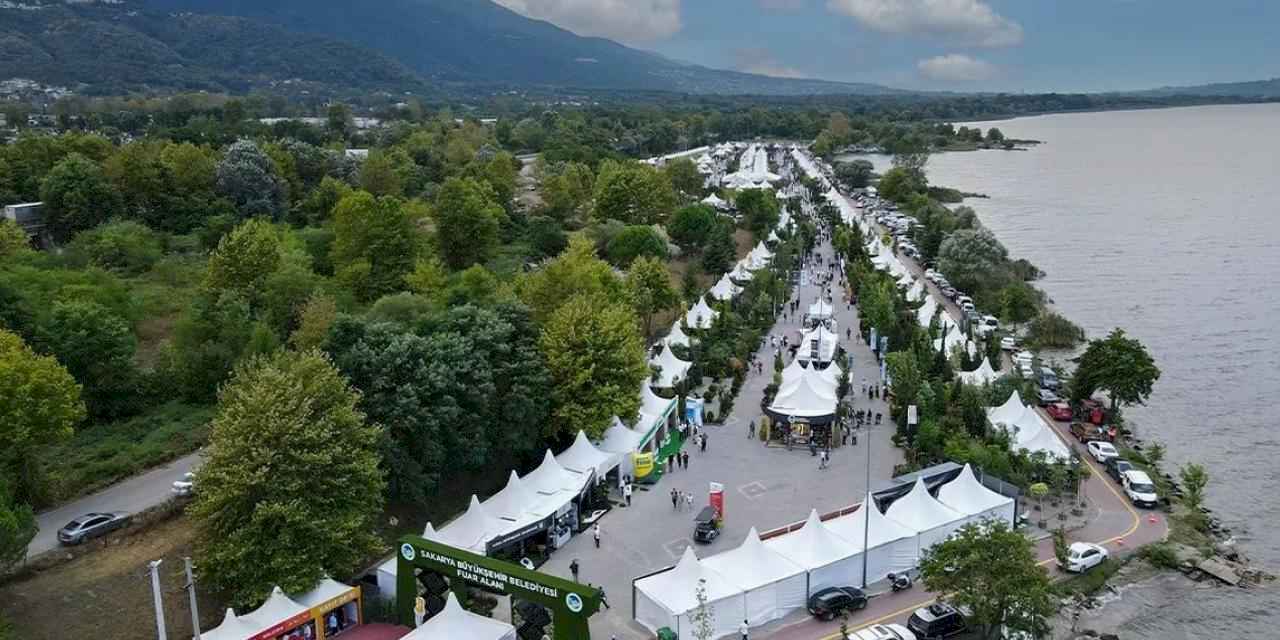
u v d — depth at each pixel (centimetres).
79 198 13988
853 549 6406
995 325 13738
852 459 8756
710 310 13175
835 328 13425
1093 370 9819
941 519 6850
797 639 5781
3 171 15025
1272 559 7212
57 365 6681
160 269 12312
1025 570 5328
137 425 7825
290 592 5444
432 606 5834
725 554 6238
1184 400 11025
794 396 9375
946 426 8781
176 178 15425
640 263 13162
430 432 7062
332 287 11412
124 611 5419
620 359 8538
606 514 7612
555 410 8269
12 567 5500
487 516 6619
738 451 9038
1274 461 9219
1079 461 8481
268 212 15862
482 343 7875
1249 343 13350
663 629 5603
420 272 11412
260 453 5638
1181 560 6944
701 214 18200
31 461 6369
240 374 6481
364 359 7000
